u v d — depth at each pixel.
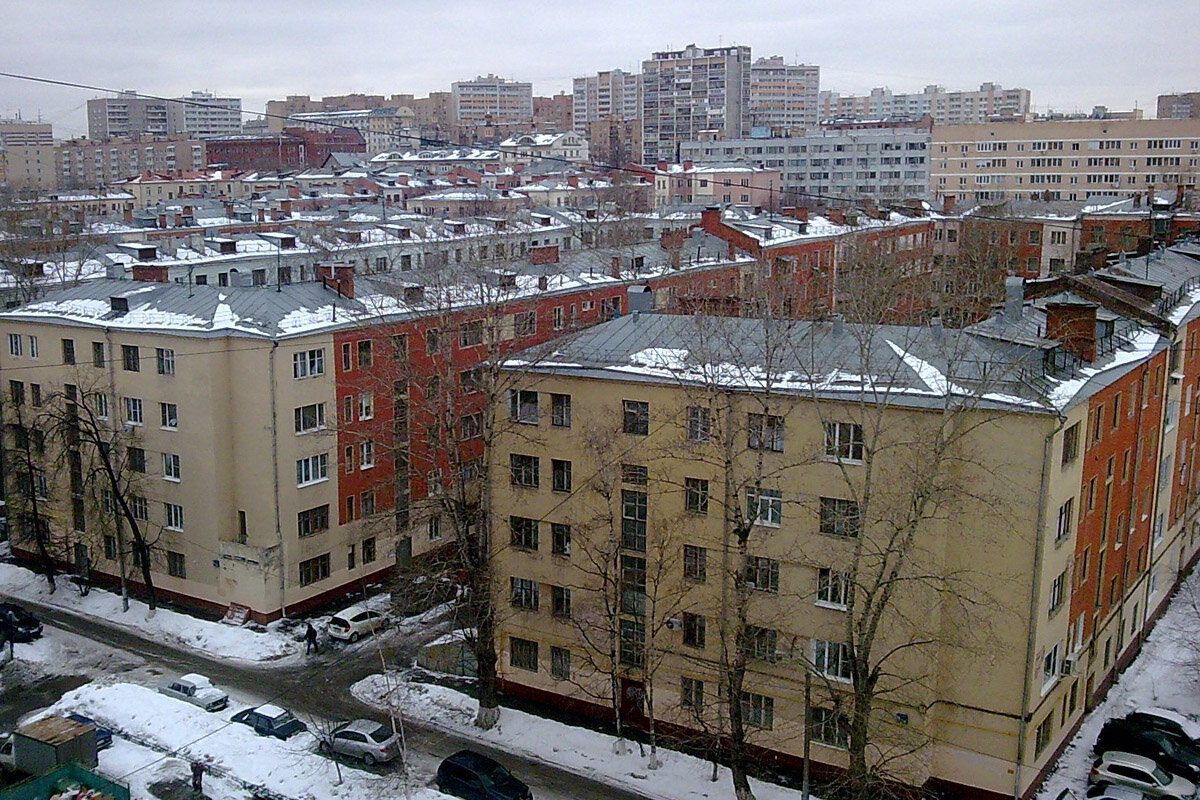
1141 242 73.56
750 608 42.78
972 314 70.44
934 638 39.31
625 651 46.47
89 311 63.91
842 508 40.59
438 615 59.00
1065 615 41.47
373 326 61.88
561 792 42.22
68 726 43.56
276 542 58.69
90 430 59.47
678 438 43.53
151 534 62.44
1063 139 186.38
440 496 50.28
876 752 40.69
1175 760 42.25
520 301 70.12
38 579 65.50
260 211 144.62
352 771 43.19
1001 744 39.19
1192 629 55.50
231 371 58.84
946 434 37.69
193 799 41.47
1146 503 51.62
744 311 57.78
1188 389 56.97
